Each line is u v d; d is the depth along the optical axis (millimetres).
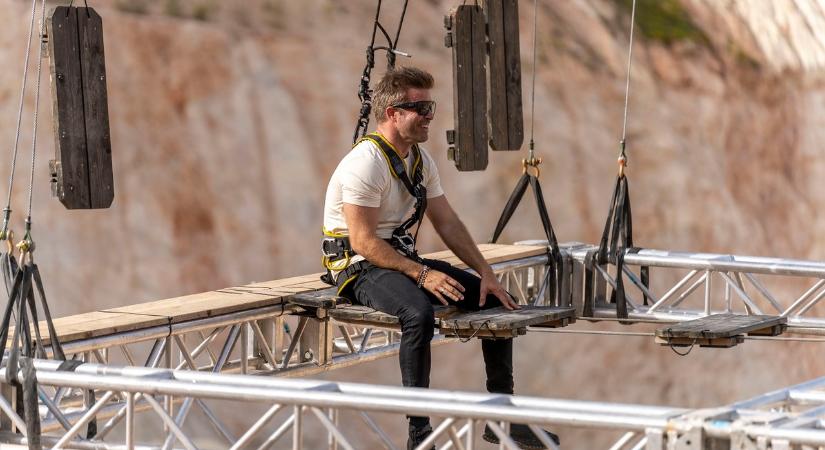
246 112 61688
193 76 61562
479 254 23688
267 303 27391
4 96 60562
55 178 23578
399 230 23062
